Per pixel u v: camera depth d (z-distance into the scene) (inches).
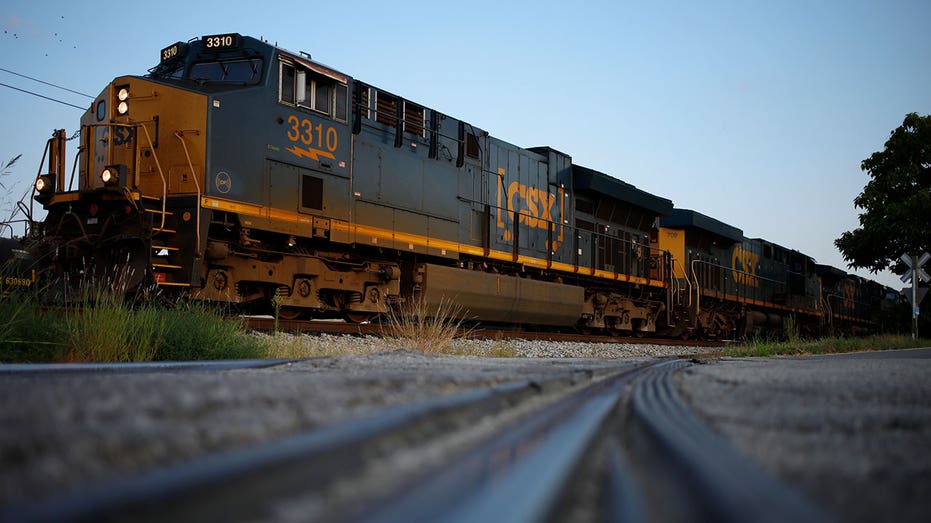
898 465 40.4
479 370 127.7
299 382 73.0
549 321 692.7
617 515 28.2
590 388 98.0
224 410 48.2
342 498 26.8
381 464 34.1
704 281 971.9
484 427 51.0
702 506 27.9
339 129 487.2
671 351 647.1
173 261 401.1
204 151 406.6
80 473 28.5
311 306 476.4
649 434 49.5
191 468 28.4
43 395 54.5
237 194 420.5
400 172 535.5
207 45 449.1
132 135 406.0
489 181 631.2
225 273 423.8
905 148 976.9
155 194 411.5
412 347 378.3
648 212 892.6
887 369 146.5
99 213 401.7
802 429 57.7
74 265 401.1
